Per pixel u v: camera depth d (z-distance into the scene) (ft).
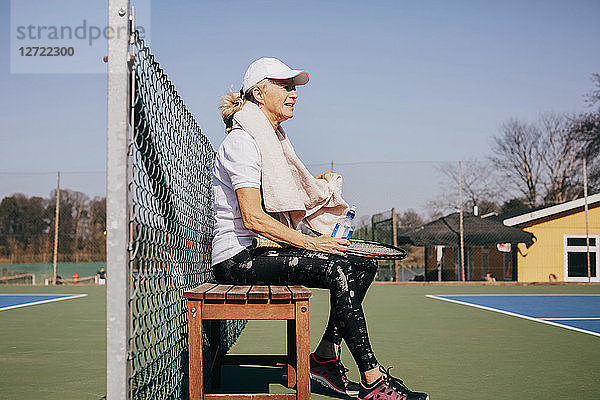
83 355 16.87
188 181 11.66
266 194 9.62
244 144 9.57
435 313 30.27
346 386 11.53
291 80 10.65
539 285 64.59
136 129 7.23
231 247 9.94
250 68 10.61
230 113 10.61
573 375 13.91
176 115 10.13
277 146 9.76
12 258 100.22
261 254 9.82
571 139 122.42
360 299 10.78
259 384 12.94
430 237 69.10
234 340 18.83
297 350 8.83
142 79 7.50
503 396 11.69
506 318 27.76
